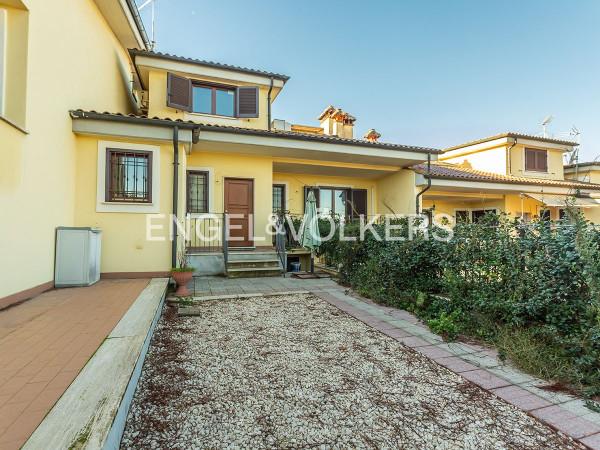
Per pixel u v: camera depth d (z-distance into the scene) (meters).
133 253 6.68
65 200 5.91
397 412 2.50
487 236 4.43
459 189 12.47
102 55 8.09
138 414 2.34
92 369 2.45
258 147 8.66
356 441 2.14
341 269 7.66
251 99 10.57
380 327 4.52
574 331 3.27
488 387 2.89
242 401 2.58
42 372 2.39
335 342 3.97
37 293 4.94
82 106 6.75
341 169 11.00
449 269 4.93
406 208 11.17
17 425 1.73
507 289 4.04
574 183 14.14
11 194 4.16
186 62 9.77
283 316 5.02
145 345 3.19
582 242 3.09
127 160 6.76
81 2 6.62
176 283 6.17
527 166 15.63
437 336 4.18
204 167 9.19
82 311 4.08
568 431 2.27
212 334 4.14
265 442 2.11
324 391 2.79
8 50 4.46
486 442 2.16
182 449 2.00
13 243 4.24
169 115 9.72
